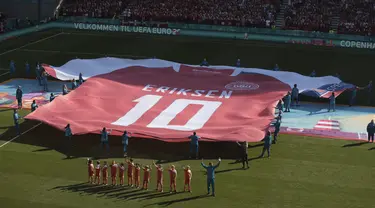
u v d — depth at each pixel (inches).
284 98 1964.8
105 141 1534.2
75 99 1790.1
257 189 1330.0
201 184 1352.1
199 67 2196.1
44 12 3312.0
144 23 3093.0
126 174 1411.2
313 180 1386.6
